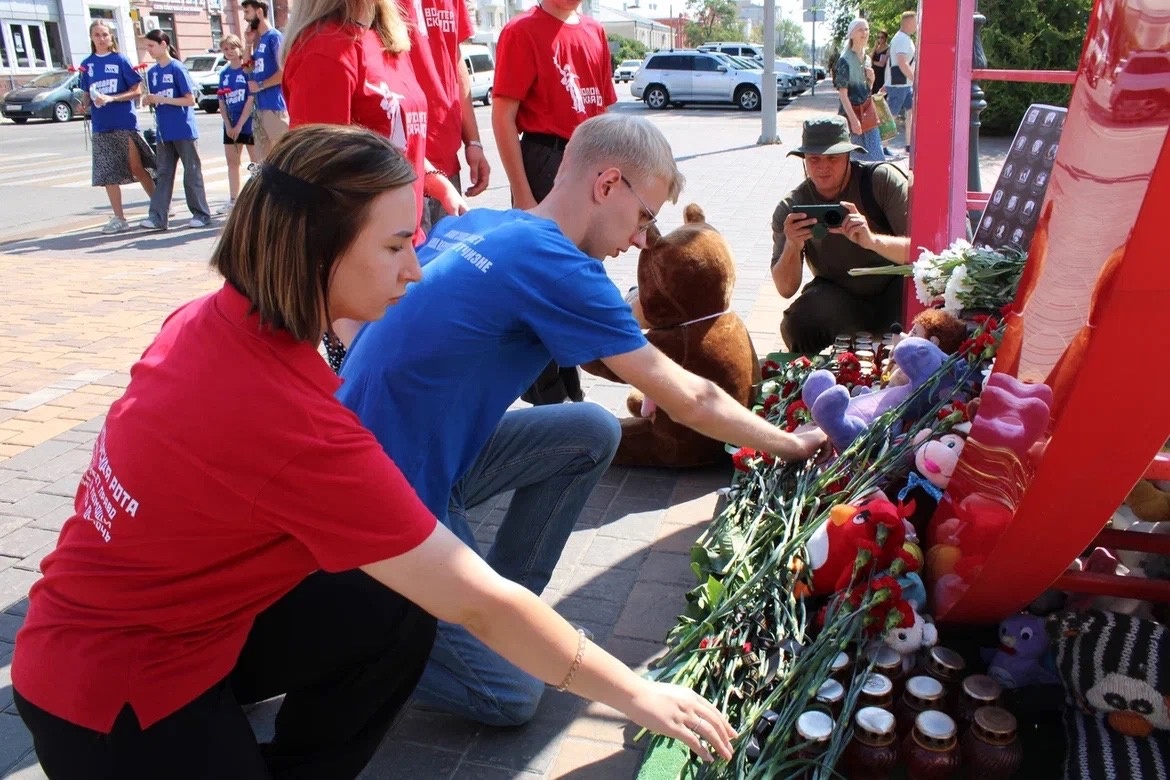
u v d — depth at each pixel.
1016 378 1.81
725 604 2.23
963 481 2.12
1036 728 2.21
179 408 1.44
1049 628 2.10
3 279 7.49
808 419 2.94
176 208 10.82
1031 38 12.29
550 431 2.52
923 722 1.96
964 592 2.08
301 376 1.49
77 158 16.19
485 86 27.72
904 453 2.46
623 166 2.16
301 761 1.92
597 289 2.10
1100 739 1.96
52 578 1.55
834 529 2.31
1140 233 1.35
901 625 2.10
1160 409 1.52
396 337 2.11
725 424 2.30
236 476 1.42
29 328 6.13
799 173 11.39
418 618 1.89
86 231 9.56
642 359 2.13
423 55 3.98
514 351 2.17
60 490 3.82
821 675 2.01
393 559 1.49
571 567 3.08
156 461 1.44
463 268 2.11
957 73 3.50
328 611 1.82
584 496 2.61
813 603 2.38
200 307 1.55
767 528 2.55
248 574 1.53
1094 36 1.53
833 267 4.16
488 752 2.32
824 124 3.89
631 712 1.68
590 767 2.25
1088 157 1.53
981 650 2.27
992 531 1.97
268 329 1.49
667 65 25.88
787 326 4.29
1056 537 1.80
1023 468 1.77
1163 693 1.91
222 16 39.09
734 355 3.46
